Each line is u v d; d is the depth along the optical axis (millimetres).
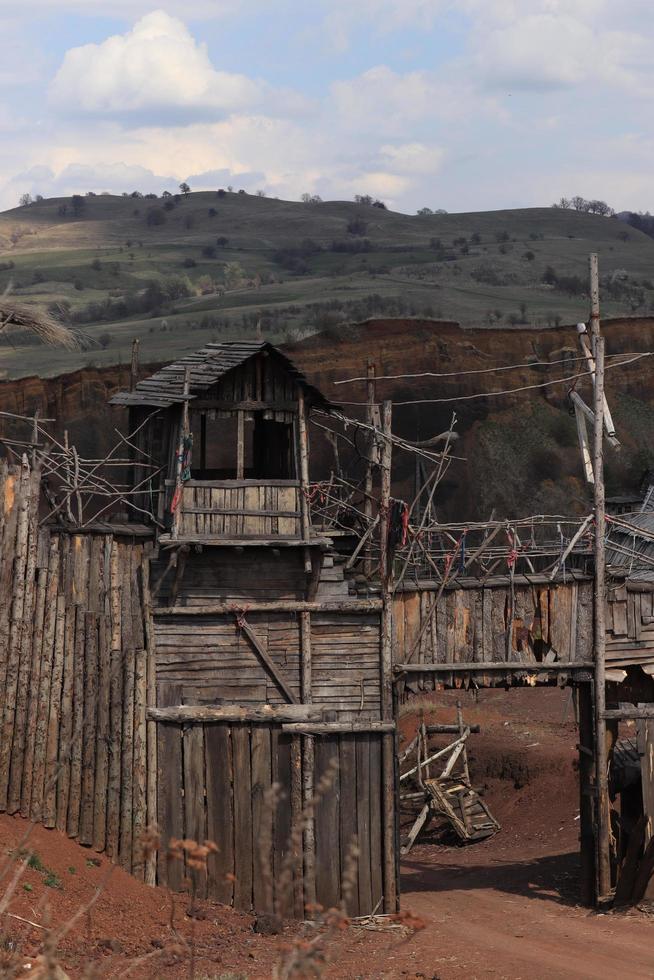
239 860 21328
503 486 57250
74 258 190750
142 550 22125
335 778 21875
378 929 20875
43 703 20516
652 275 146625
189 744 21516
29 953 12703
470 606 23516
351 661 22391
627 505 34562
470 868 29641
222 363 22531
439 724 39188
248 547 21891
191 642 21969
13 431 56031
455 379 60875
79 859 19812
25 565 20734
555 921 22297
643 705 27438
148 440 24438
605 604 23938
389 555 22719
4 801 20109
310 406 23609
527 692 44812
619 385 62719
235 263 174750
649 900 23047
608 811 23703
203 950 17781
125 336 98750
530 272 151875
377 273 154125
